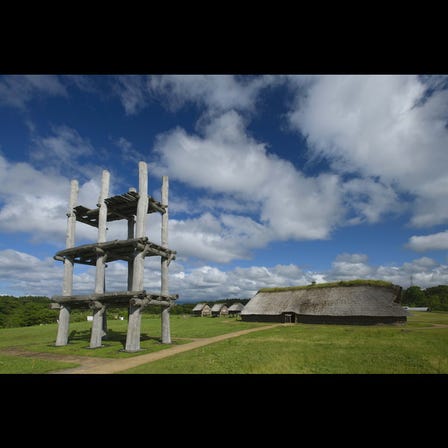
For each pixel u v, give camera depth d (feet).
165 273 88.02
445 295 461.78
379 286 165.68
